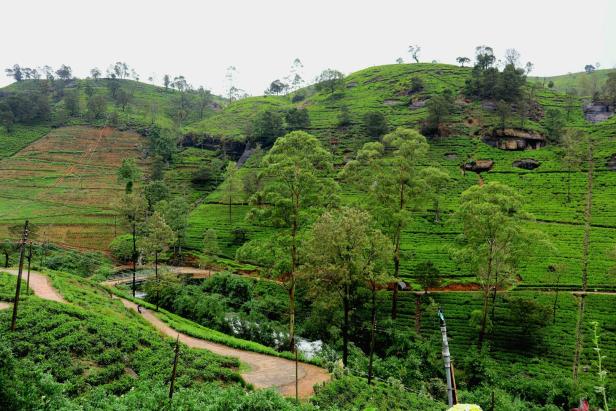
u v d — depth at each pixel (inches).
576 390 1628.9
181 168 5684.1
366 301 2353.6
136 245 3009.4
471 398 1557.6
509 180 4136.3
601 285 2536.9
